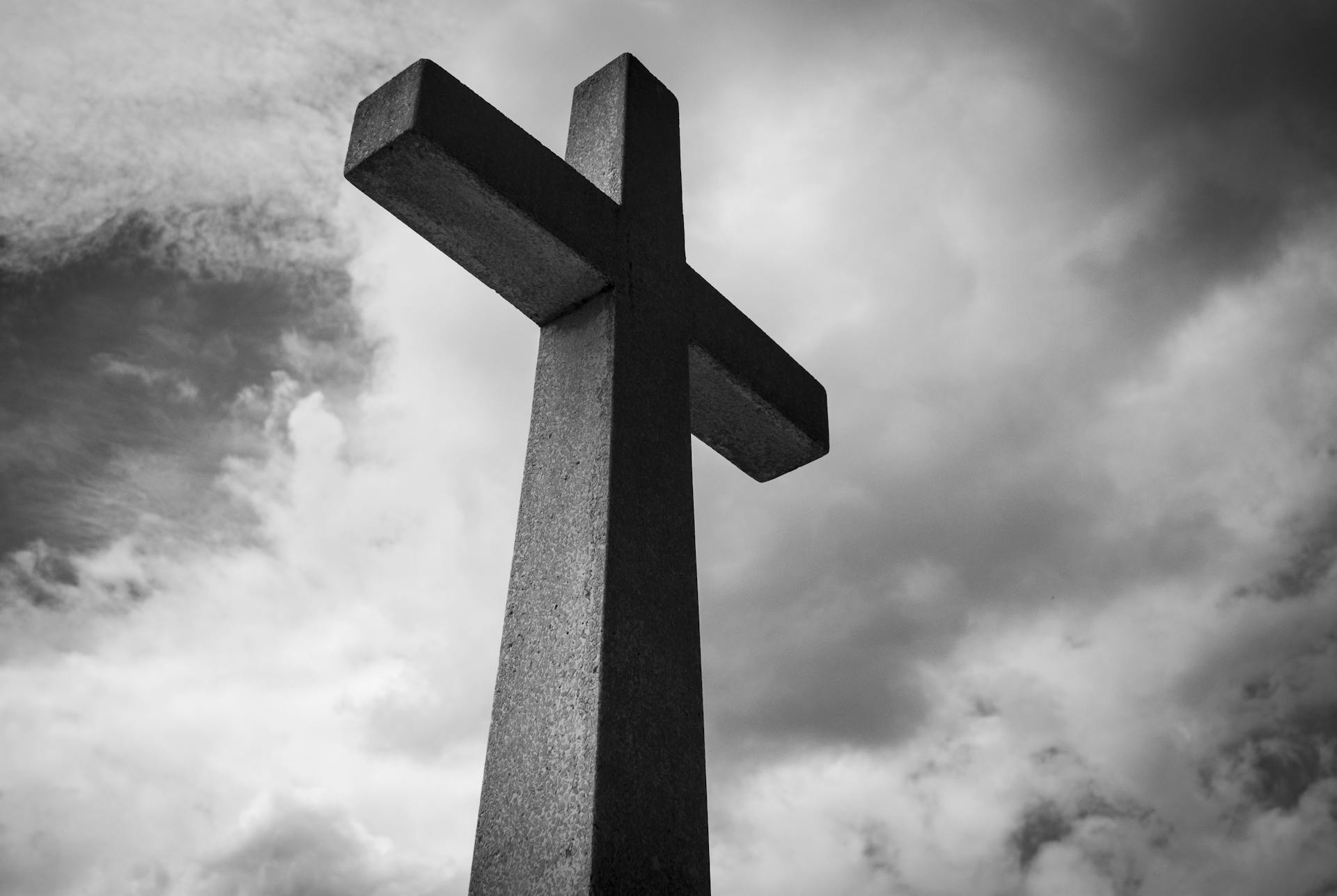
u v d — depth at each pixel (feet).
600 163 9.84
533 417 8.48
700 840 6.82
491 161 8.03
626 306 8.70
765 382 10.03
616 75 10.44
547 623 7.24
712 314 9.68
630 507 7.59
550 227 8.32
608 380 8.15
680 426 8.52
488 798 6.79
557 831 6.34
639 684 6.94
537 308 9.02
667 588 7.55
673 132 10.52
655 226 9.52
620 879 6.19
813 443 10.51
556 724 6.74
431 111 7.72
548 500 7.87
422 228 8.37
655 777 6.72
